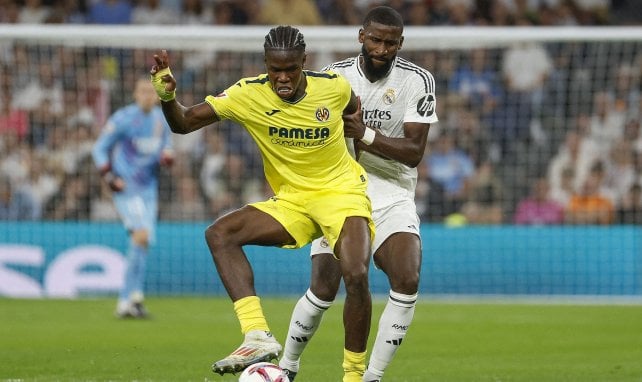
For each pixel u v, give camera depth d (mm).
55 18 62719
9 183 54406
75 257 47969
